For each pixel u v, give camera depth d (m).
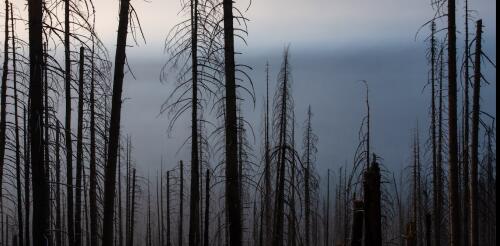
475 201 21.03
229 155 13.73
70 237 21.30
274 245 13.69
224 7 13.52
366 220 12.32
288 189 13.34
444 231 33.53
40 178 10.81
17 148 19.92
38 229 10.80
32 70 10.58
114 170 12.91
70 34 10.68
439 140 27.59
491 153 23.44
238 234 13.78
